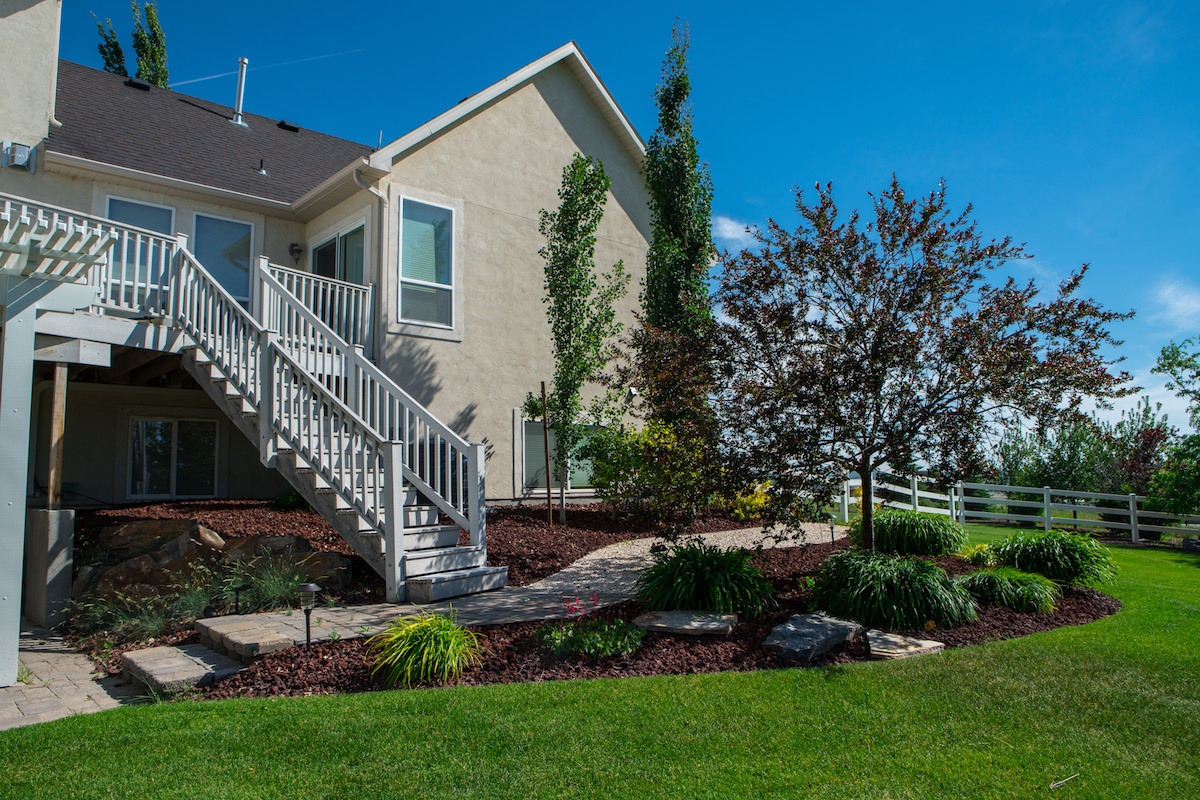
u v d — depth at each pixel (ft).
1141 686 16.34
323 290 36.50
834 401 22.76
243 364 28.55
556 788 11.46
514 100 43.21
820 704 15.12
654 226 42.57
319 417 26.35
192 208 38.88
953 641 20.33
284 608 22.97
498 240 41.68
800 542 34.63
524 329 42.45
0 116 26.53
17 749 12.91
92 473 37.93
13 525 18.39
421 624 17.71
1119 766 12.52
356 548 25.26
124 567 25.07
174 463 40.88
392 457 24.13
